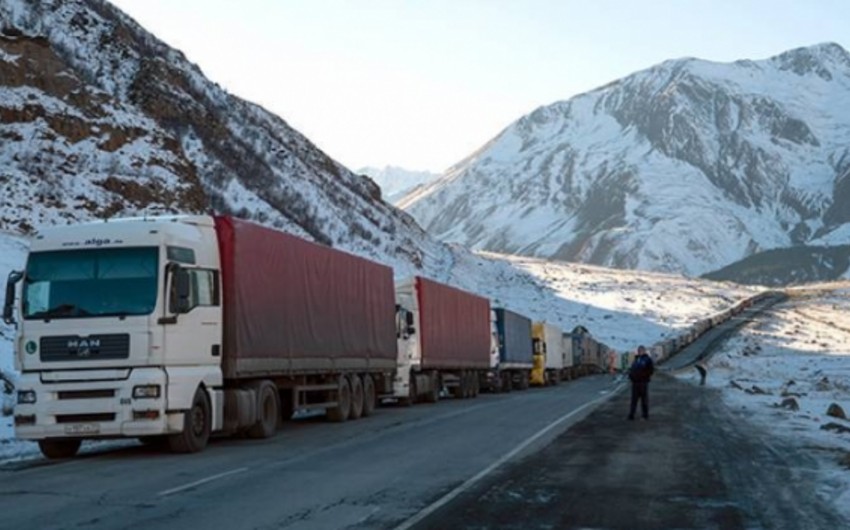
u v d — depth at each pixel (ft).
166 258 60.18
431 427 82.84
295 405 81.05
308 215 325.62
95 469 53.78
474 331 153.79
